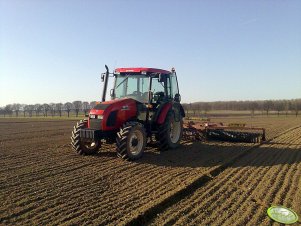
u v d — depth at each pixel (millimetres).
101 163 8391
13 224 4547
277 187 6504
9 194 5801
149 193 5949
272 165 8531
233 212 5184
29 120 29297
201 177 7062
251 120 29594
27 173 7277
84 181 6676
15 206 5223
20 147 11109
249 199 5785
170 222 4789
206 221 4812
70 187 6250
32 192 5930
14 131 17406
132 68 10078
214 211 5211
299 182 6871
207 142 12414
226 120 29422
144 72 9836
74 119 31016
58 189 6121
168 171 7621
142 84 9898
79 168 7824
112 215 4895
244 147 11305
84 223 4605
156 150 10477
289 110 61312
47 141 12797
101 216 4855
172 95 10922
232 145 11773
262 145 12055
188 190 6273
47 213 4957
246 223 4773
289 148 11352
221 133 12727
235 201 5691
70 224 4555
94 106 9180
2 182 6535
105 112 8766
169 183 6578
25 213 4953
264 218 4980
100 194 5875
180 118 11195
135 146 8922
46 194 5816
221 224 4723
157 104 10078
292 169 8086
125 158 8586
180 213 5121
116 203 5406
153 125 10203
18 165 8102
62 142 12453
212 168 7922
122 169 7746
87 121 9422
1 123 24672
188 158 9227
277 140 13641
